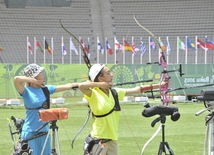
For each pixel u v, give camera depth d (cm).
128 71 3388
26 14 6347
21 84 766
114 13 6506
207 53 5769
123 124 1962
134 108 2964
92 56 5875
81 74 3316
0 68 3175
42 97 785
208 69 3478
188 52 5803
